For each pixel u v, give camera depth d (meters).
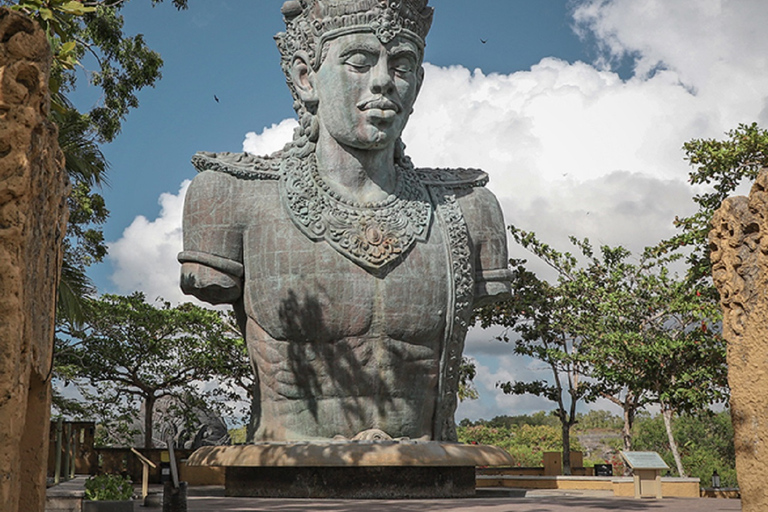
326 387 14.42
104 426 32.53
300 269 14.48
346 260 14.52
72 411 30.20
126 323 29.50
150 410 30.44
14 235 5.02
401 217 15.02
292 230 14.70
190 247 14.92
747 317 6.47
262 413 14.91
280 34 16.23
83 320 16.22
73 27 10.79
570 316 23.69
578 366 24.73
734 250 6.60
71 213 21.89
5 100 5.16
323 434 14.43
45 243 5.74
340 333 14.41
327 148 15.31
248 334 15.03
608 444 54.94
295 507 11.64
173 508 9.14
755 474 6.29
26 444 5.89
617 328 22.28
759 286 6.33
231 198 15.10
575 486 20.33
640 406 24.73
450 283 15.11
